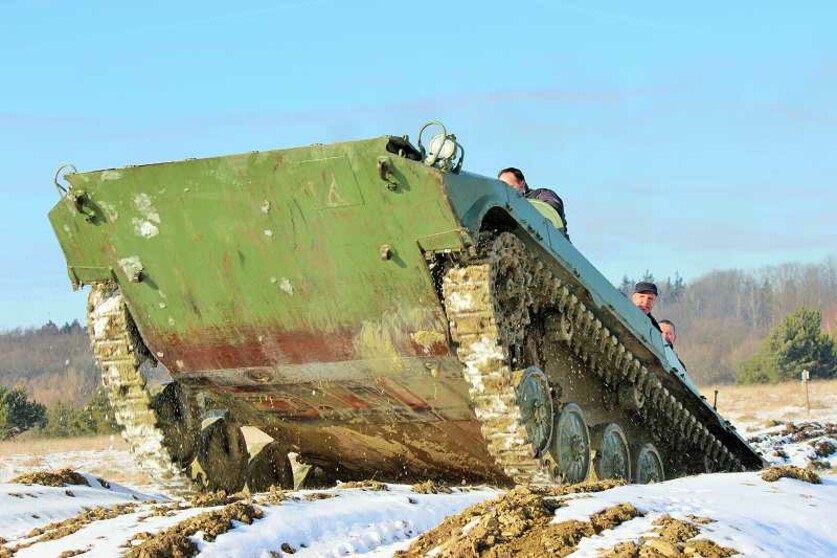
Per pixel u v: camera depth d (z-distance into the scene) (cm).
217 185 1109
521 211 1185
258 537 859
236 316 1188
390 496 1013
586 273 1310
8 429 4778
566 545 749
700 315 13712
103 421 4862
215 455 1337
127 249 1177
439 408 1244
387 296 1137
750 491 913
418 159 1081
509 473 1180
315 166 1073
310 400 1281
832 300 13550
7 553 900
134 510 1027
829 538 796
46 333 11631
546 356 1337
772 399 4400
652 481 1570
